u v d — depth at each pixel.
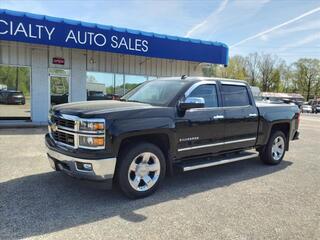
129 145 4.62
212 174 6.24
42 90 13.64
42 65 13.52
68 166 4.54
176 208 4.38
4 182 5.22
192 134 5.28
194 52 15.04
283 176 6.24
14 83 13.14
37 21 11.59
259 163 7.36
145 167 4.75
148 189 4.78
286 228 3.86
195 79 5.68
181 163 5.38
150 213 4.18
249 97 6.55
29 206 4.27
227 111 5.89
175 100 5.17
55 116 4.77
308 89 92.00
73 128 4.40
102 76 15.02
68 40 12.15
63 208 4.25
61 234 3.53
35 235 3.48
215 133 5.68
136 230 3.69
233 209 4.41
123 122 4.43
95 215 4.06
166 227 3.79
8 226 3.67
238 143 6.21
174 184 5.50
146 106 4.89
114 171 4.44
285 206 4.58
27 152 7.51
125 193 4.59
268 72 88.75
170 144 4.99
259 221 4.04
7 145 8.34
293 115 7.50
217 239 3.53
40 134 10.38
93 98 14.88
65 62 14.00
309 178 6.13
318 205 4.66
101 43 12.75
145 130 4.61
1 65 12.78
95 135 4.23
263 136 6.74
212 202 4.66
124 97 6.17
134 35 13.42
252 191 5.23
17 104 13.33
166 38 14.24
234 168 6.81
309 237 3.65
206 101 5.66
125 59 15.55
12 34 11.25
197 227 3.81
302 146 10.21
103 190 4.97
